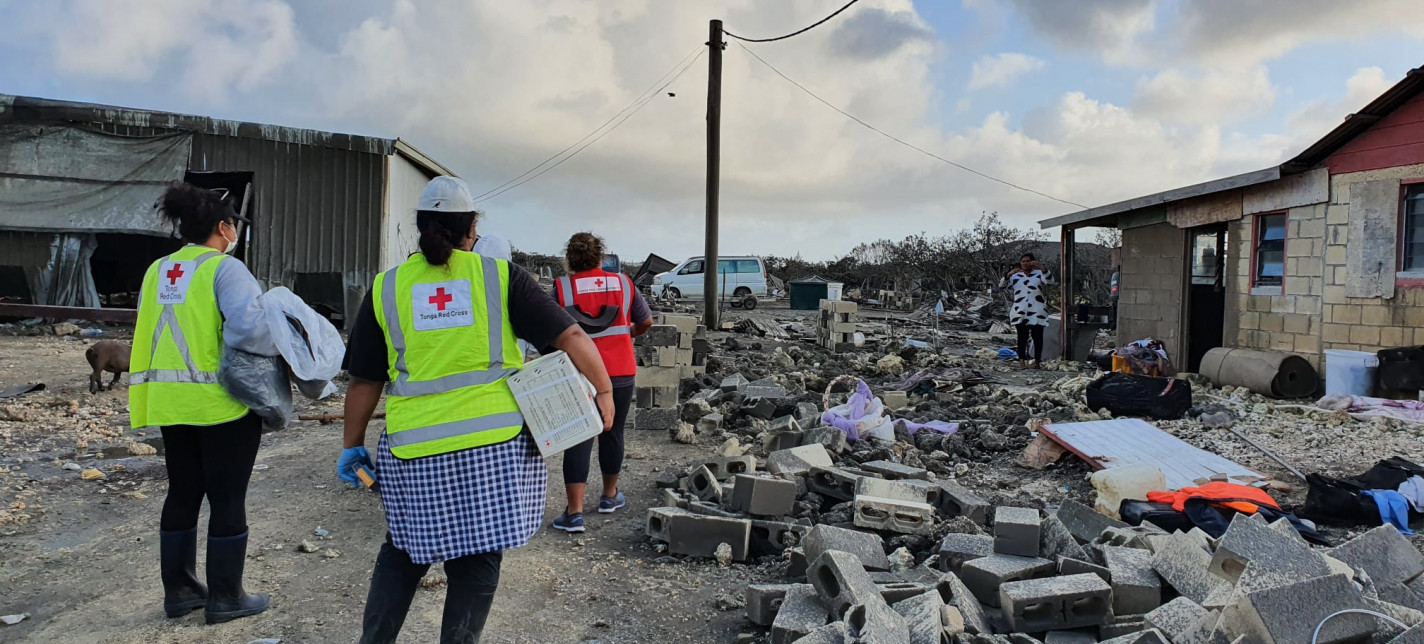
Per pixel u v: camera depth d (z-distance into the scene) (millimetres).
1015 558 3861
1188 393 8289
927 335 19812
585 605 3971
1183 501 4875
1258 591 2658
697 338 10906
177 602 3744
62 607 3873
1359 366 9180
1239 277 11328
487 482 2557
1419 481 5184
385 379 2783
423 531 2549
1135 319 13422
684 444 7312
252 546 4699
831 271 43906
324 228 15586
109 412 8320
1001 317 25406
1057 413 7969
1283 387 9781
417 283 2625
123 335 14367
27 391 9141
